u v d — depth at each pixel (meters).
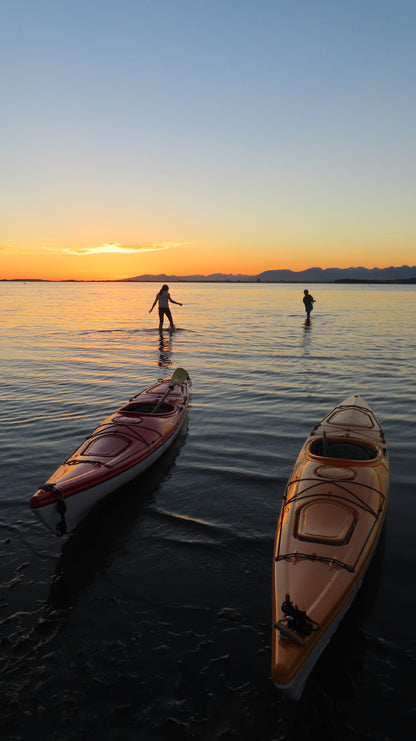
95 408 10.58
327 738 3.15
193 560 5.07
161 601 4.46
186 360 16.44
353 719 3.28
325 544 4.41
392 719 3.27
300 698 3.44
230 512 6.01
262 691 3.50
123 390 12.23
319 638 3.54
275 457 7.71
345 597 3.90
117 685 3.57
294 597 3.83
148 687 3.55
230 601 4.44
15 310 42.34
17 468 7.38
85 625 4.16
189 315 36.25
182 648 3.89
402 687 3.50
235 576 4.80
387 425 9.16
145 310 42.62
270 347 19.27
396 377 13.41
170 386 9.90
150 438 7.40
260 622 4.16
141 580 4.77
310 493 5.25
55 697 3.48
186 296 77.44
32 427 9.32
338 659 3.76
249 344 20.12
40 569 4.96
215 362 16.05
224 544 5.33
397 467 7.17
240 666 3.71
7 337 22.67
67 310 42.53
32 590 4.63
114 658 3.81
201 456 7.80
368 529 4.70
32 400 11.29
